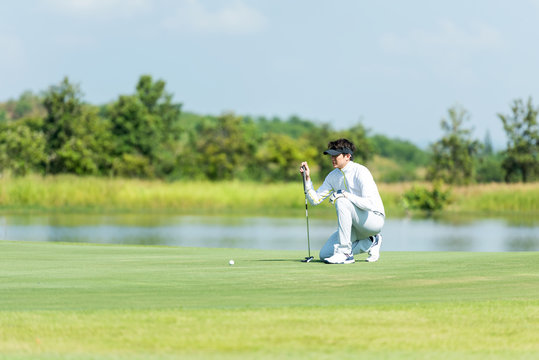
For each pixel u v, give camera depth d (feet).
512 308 33.76
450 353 26.50
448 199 237.45
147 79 400.67
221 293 38.04
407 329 29.86
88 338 28.09
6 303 34.68
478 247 119.44
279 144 370.32
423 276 44.80
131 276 44.86
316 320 31.14
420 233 147.74
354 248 55.88
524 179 343.46
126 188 240.53
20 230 143.84
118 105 380.58
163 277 44.32
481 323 30.99
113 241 122.72
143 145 372.38
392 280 43.09
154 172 371.15
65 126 344.08
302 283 41.83
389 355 26.08
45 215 195.72
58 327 29.58
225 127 370.94
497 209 242.58
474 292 38.37
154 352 26.16
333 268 49.60
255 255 61.77
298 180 363.97
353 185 55.77
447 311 33.09
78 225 159.02
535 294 37.65
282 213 219.61
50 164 339.36
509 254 60.13
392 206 242.37
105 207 231.30
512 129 341.82
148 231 145.18
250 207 244.83
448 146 344.69
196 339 27.99
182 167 371.35
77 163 336.49
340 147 56.24
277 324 30.37
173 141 409.90
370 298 36.50
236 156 362.53
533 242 127.75
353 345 27.37
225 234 140.15
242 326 30.01
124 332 28.91
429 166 354.13
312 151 378.32
